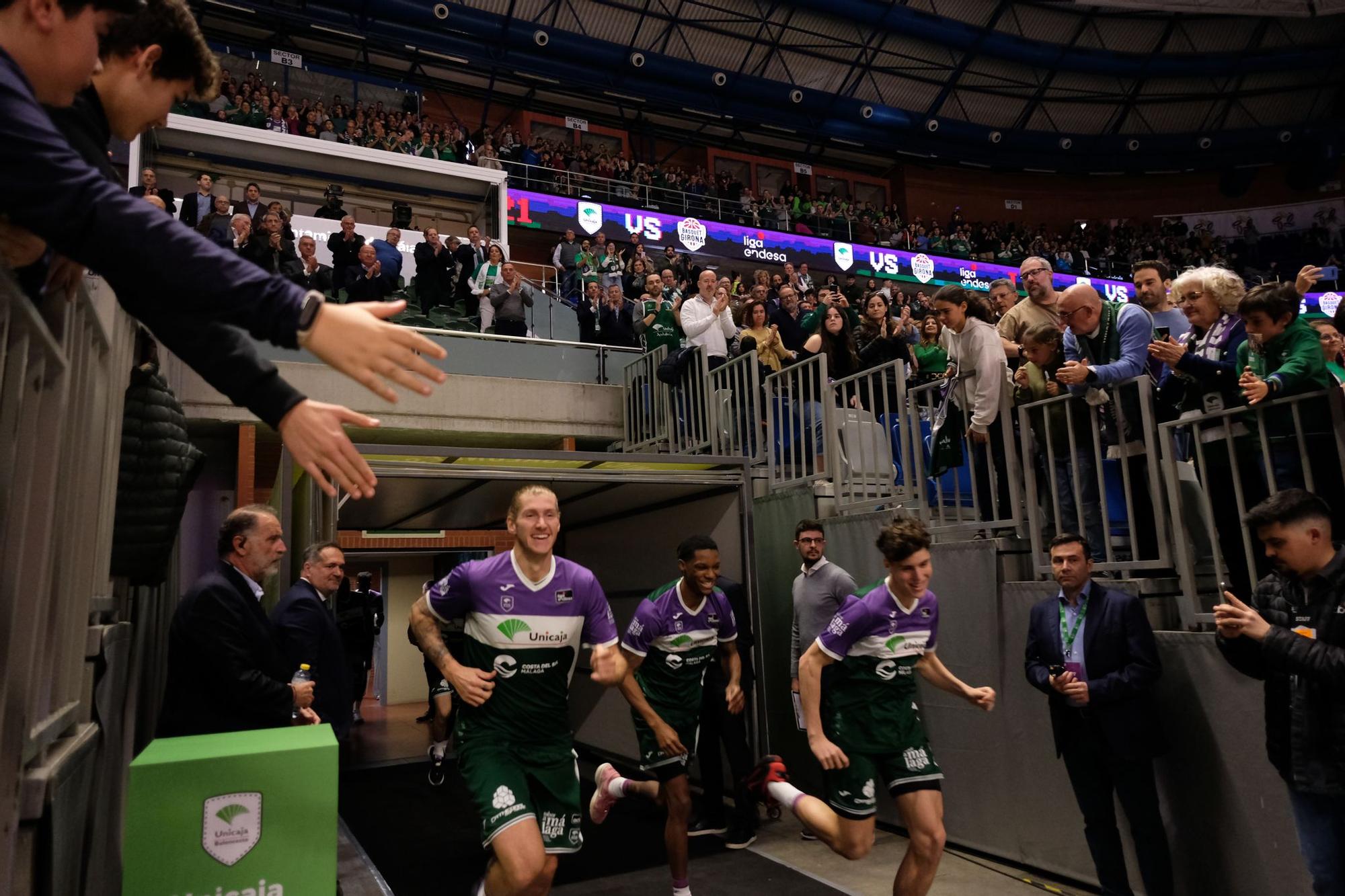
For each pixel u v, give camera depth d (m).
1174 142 23.34
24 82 0.98
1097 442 3.84
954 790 4.56
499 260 10.27
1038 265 4.82
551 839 2.88
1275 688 2.65
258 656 2.95
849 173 23.28
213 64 1.35
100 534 2.29
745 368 6.28
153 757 1.48
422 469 4.86
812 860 4.49
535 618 2.88
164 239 0.94
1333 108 23.08
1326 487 3.08
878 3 19.41
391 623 12.75
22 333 1.27
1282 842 3.09
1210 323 3.82
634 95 19.55
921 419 6.14
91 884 2.12
